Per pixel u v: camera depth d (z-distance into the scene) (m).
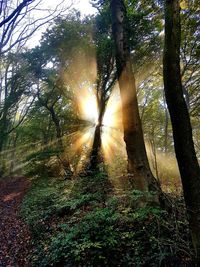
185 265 4.63
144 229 5.79
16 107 29.44
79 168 17.61
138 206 6.70
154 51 16.09
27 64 19.36
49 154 20.67
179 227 5.34
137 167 7.35
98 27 15.73
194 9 14.16
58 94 22.11
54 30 15.58
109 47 14.71
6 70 23.86
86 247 5.97
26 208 12.13
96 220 6.52
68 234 6.50
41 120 32.41
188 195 4.48
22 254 7.48
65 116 22.05
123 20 8.23
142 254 5.35
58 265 6.09
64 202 10.10
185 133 4.49
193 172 4.45
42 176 21.75
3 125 27.31
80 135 19.23
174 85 4.50
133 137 7.56
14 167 38.25
